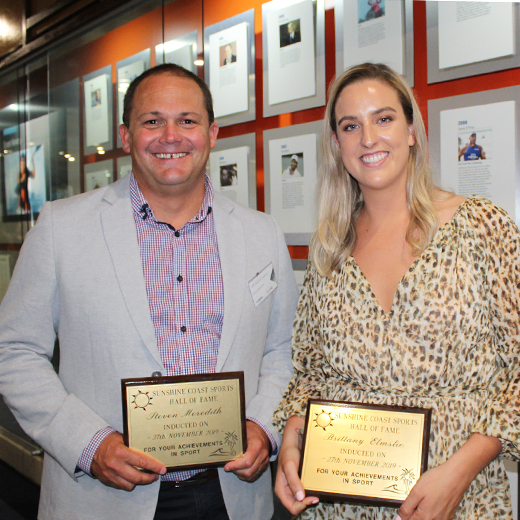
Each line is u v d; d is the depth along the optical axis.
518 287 1.20
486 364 1.24
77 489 1.40
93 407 1.41
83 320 1.43
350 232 1.51
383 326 1.30
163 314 1.46
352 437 1.21
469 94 1.84
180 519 1.44
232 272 1.56
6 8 3.67
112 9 2.87
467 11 1.81
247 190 2.59
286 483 1.31
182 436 1.30
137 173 1.54
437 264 1.26
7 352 1.43
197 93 1.53
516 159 1.74
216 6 2.67
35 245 1.47
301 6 2.30
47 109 3.40
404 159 1.36
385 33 2.04
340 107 1.39
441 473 1.11
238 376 1.35
